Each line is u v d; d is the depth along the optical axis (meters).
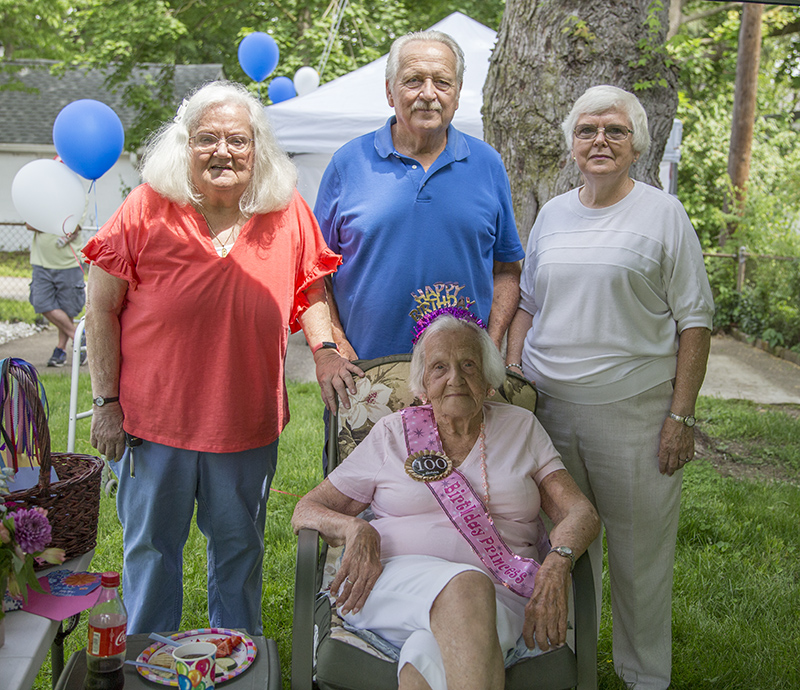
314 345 2.67
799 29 14.01
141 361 2.35
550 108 4.38
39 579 1.92
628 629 2.68
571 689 2.03
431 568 2.12
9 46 16.91
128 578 2.49
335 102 7.55
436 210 2.70
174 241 2.30
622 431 2.52
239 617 2.58
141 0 14.11
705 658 2.85
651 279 2.44
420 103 2.61
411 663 1.90
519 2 4.43
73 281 7.65
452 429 2.38
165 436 2.35
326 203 2.86
